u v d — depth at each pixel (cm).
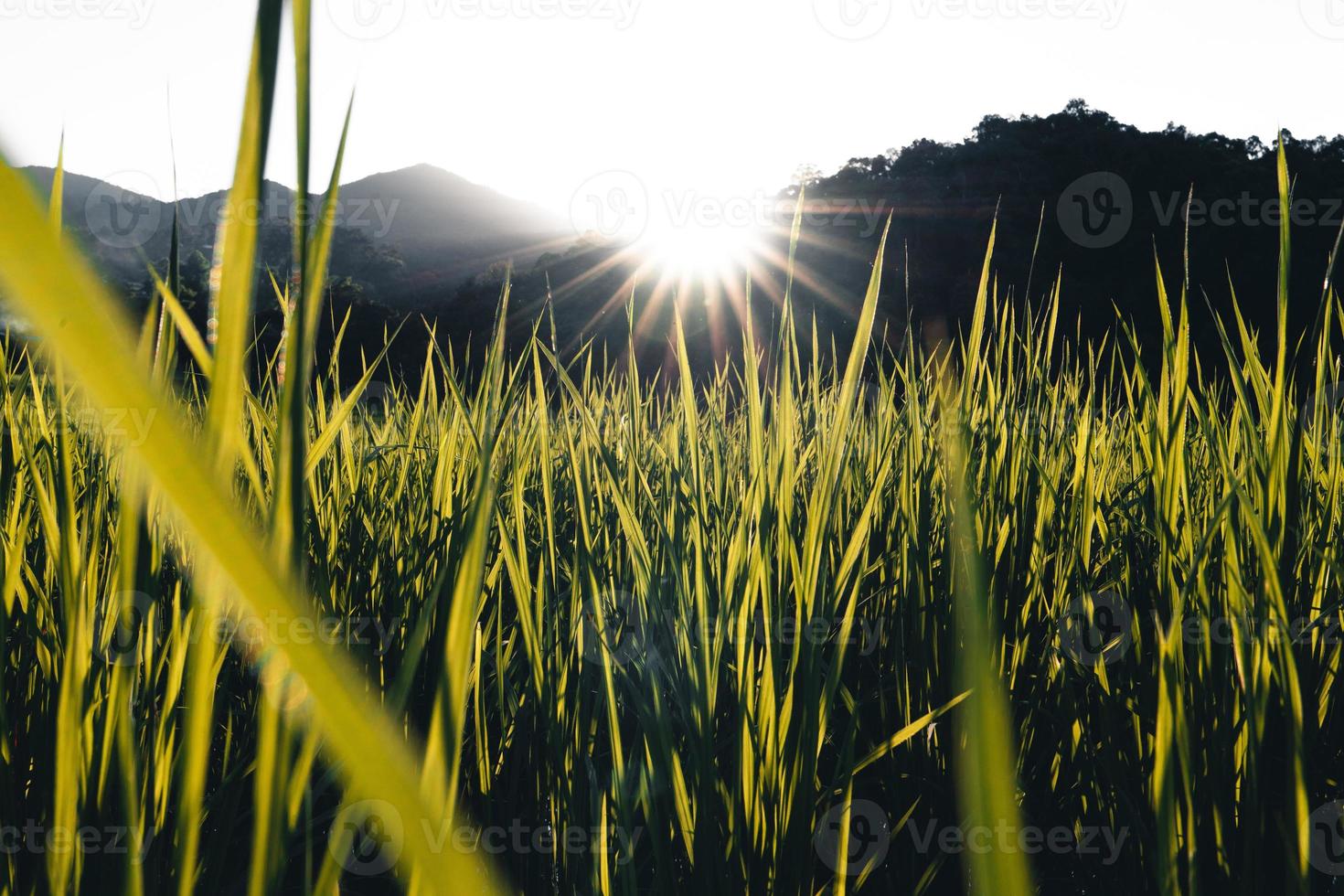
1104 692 79
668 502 95
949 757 84
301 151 22
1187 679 74
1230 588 68
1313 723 72
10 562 68
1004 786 23
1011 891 22
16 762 75
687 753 82
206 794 84
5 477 64
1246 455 76
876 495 73
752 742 70
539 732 88
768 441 77
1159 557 81
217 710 70
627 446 109
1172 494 75
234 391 22
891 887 83
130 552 42
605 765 85
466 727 90
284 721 31
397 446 105
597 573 90
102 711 58
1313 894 66
